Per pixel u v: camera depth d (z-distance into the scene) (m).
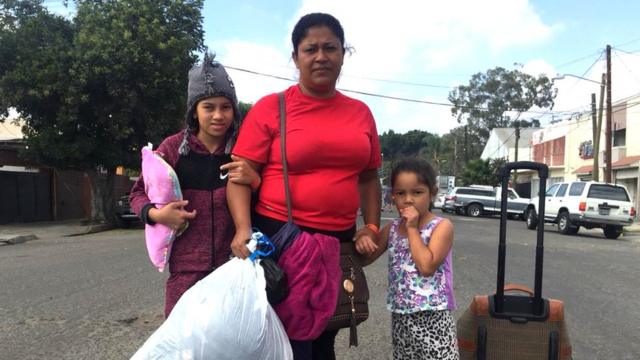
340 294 2.38
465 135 55.53
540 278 2.77
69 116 14.93
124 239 12.99
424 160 2.72
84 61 14.72
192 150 2.42
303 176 2.34
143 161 2.37
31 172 19.62
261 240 2.22
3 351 4.12
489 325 2.83
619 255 10.94
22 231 15.78
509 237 13.93
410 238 2.58
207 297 2.04
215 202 2.40
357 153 2.37
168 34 15.80
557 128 36.69
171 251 2.38
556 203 17.09
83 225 17.86
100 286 6.60
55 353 4.07
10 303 5.68
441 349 2.61
